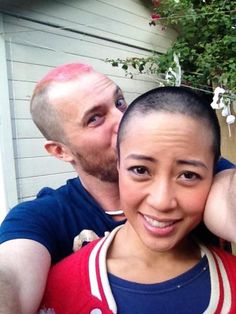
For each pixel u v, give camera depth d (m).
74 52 4.14
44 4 3.84
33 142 3.66
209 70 4.23
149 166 0.88
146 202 0.90
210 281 0.93
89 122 1.39
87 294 0.94
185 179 0.88
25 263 1.00
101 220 1.35
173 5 4.71
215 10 4.44
